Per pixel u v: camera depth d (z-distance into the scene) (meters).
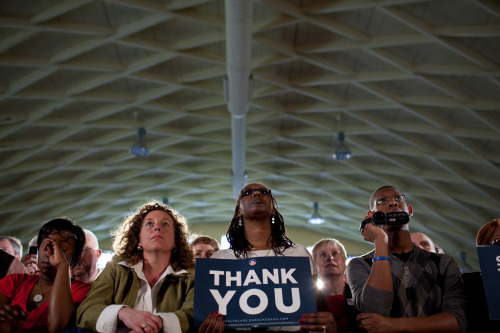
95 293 3.69
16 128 16.91
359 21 12.76
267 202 4.10
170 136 20.64
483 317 3.78
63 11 11.64
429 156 19.28
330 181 25.56
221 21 12.77
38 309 3.75
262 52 14.64
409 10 11.78
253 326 3.21
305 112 18.34
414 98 15.98
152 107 17.64
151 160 23.41
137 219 4.25
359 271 4.00
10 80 14.59
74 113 17.81
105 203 27.77
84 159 21.91
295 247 3.93
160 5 12.21
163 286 3.87
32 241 5.94
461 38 12.23
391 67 14.60
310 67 15.52
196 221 33.91
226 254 3.91
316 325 3.23
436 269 3.86
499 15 10.46
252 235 4.05
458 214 24.28
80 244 4.21
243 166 20.31
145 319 3.36
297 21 12.64
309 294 3.35
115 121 18.67
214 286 3.35
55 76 15.22
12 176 21.30
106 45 14.17
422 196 23.73
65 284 3.68
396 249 4.02
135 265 3.95
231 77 12.93
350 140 20.00
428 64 13.81
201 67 15.77
